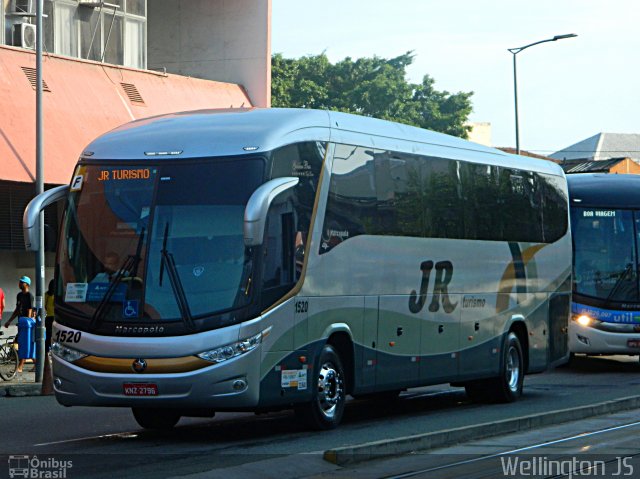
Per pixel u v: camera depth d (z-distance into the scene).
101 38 38.81
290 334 16.84
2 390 25.47
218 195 16.36
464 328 21.92
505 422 17.58
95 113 34.59
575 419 19.45
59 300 16.77
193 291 16.09
